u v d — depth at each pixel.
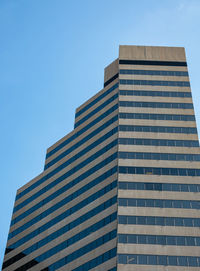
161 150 90.25
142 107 98.56
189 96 101.38
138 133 93.31
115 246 76.81
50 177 107.69
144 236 76.50
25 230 104.94
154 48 112.88
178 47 113.75
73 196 95.69
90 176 94.31
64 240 90.38
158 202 81.50
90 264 80.00
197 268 72.75
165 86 103.31
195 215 79.81
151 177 85.38
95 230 83.75
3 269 103.38
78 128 108.75
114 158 90.88
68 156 105.81
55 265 88.69
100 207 86.12
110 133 96.94
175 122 95.81
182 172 86.56
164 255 74.12
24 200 112.31
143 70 107.06
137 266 72.50
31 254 97.88
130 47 113.00
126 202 81.31
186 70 107.50
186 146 91.31
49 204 102.06
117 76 111.12
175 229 77.62
